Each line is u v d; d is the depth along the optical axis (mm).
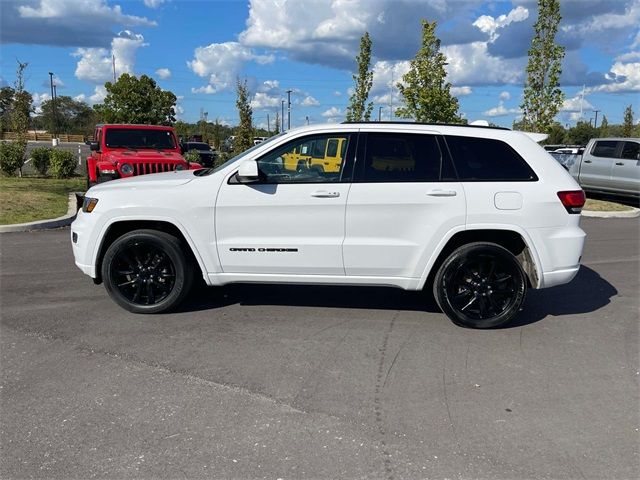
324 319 5254
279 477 2828
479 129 5094
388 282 5074
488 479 2838
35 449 3045
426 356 4410
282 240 5012
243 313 5398
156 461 2947
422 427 3330
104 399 3617
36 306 5527
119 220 5125
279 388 3809
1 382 3840
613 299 6141
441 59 15461
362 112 21203
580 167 16828
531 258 4980
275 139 5066
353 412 3496
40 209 11500
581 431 3311
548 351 4566
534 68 14984
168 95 32250
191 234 5078
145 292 5332
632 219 13102
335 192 4914
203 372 4047
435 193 4867
